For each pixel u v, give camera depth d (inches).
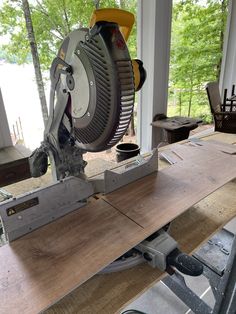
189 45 112.5
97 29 20.3
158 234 26.0
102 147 25.7
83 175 32.2
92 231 25.1
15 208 23.7
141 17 80.0
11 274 20.4
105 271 24.5
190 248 28.1
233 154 44.4
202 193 31.2
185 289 36.3
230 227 56.8
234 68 132.4
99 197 31.0
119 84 20.9
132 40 85.1
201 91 126.6
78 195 28.7
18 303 18.0
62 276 20.1
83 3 75.3
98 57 21.0
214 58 127.3
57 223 26.5
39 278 20.0
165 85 91.2
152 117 90.7
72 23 75.7
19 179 51.1
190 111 126.6
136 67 24.8
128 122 24.2
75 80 23.9
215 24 119.3
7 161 49.9
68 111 26.9
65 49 24.5
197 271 22.3
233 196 37.2
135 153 52.9
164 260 23.8
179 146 50.3
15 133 71.0
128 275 24.6
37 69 73.1
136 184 33.7
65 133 29.0
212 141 53.8
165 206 28.8
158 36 80.8
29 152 55.1
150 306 48.3
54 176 31.0
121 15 21.2
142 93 89.9
